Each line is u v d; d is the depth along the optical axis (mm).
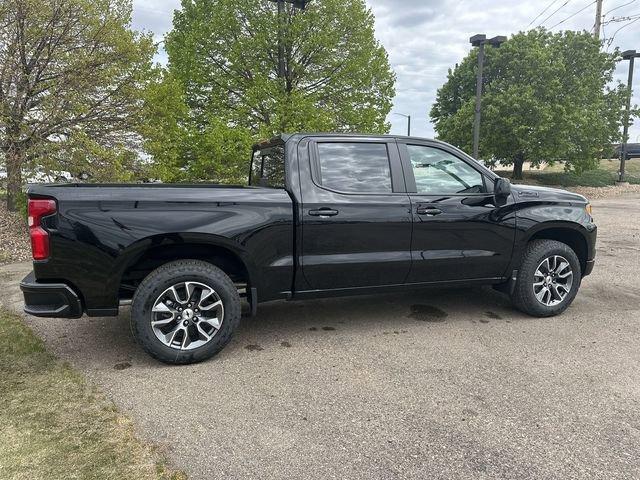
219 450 2568
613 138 22891
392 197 4164
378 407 3023
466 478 2354
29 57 8602
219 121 10484
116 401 3082
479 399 3119
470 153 20797
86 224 3377
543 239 4812
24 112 8562
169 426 2797
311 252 3959
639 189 22969
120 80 9062
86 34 8711
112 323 4574
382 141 4273
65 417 2875
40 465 2412
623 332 4348
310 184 3992
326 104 12047
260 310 5051
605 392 3207
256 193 3824
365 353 3883
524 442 2645
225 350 3953
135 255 3506
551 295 4777
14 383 3320
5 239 8305
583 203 4898
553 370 3543
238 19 11523
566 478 2350
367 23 12031
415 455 2535
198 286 3637
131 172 9188
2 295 5414
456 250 4387
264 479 2340
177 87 9695
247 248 3744
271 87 11102
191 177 10719
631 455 2527
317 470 2410
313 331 4402
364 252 4102
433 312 4945
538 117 19031
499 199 4516
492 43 13055
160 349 3555
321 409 3000
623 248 8578
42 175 8625
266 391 3234
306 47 11375
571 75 20531
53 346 4000
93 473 2357
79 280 3416
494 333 4324
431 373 3506
